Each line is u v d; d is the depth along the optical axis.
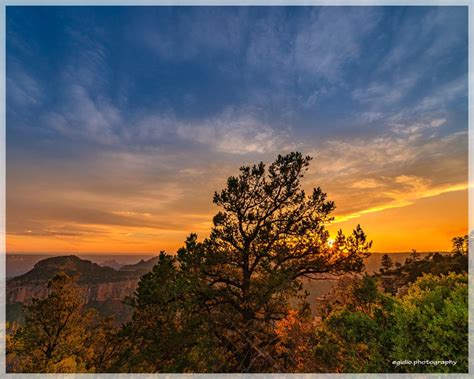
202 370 7.43
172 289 8.84
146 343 9.39
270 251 10.17
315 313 8.98
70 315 14.08
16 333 12.16
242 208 10.38
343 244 10.36
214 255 10.02
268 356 6.72
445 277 6.76
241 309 9.34
